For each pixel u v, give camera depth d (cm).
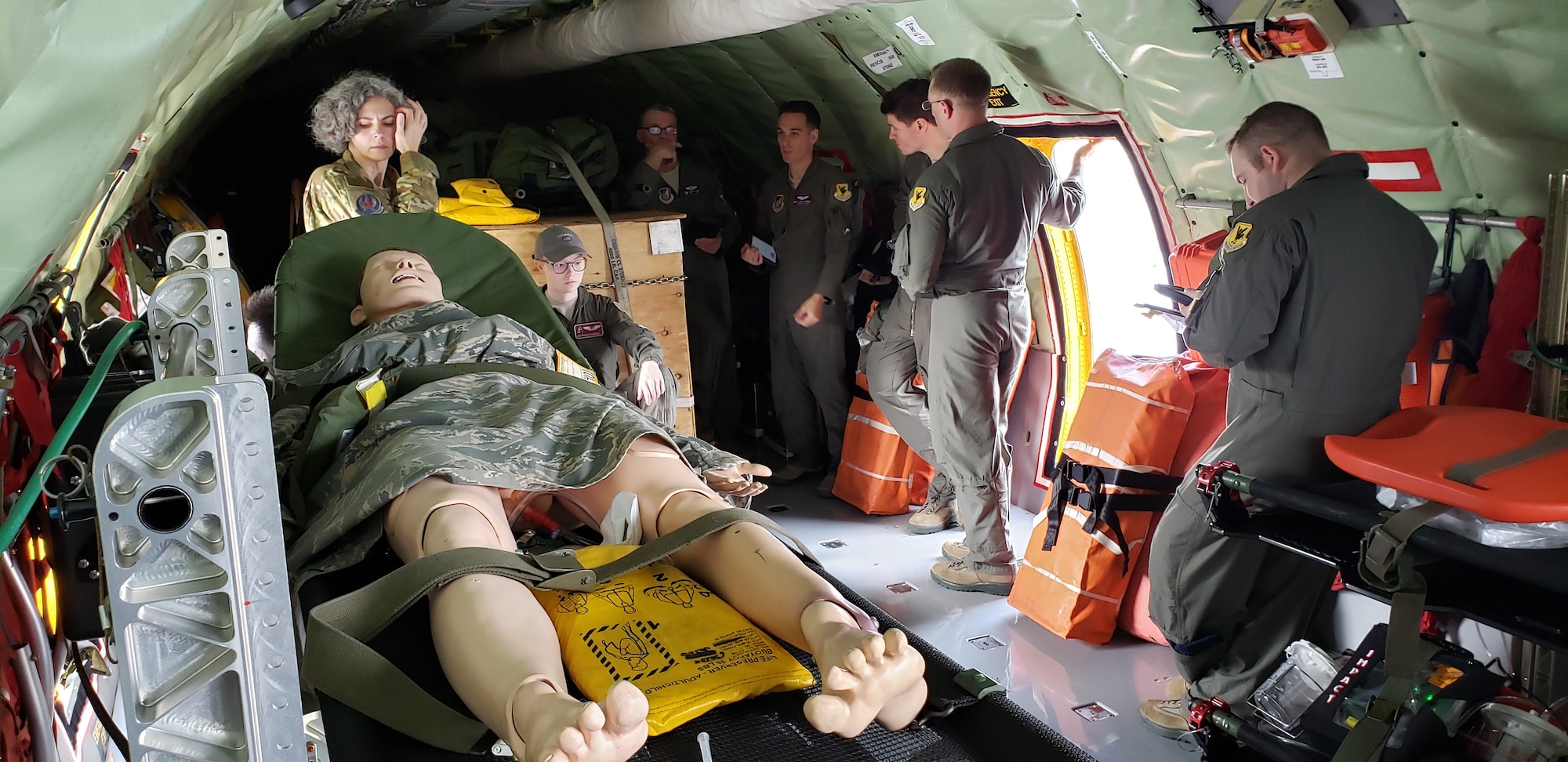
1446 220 273
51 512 156
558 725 125
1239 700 285
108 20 110
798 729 153
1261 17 261
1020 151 374
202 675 121
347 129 357
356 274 312
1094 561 343
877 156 516
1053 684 327
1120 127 353
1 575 142
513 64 541
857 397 495
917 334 409
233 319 150
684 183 535
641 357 389
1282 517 239
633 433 200
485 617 150
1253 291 253
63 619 160
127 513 114
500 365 249
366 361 260
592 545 214
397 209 358
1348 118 278
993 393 385
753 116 569
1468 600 195
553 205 468
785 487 536
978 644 356
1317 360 255
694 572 185
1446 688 214
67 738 184
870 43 429
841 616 154
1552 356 236
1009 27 346
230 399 116
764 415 602
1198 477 238
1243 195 325
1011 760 151
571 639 162
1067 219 396
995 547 397
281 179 721
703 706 150
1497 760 204
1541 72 224
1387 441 210
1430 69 245
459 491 185
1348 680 240
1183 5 279
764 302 623
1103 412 346
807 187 506
